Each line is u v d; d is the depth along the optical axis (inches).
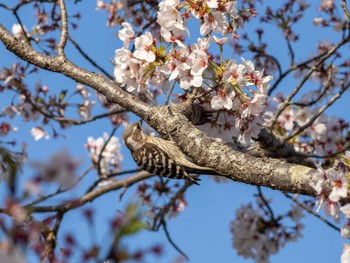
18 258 76.4
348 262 222.5
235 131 243.1
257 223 398.9
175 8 217.2
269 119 307.7
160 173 287.7
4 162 102.0
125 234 82.4
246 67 222.1
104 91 233.9
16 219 78.2
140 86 220.7
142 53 214.4
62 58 241.3
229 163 201.8
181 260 84.8
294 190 192.4
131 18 413.7
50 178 75.5
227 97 218.7
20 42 241.4
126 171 390.6
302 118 385.1
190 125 217.3
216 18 220.8
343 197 184.7
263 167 196.2
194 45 217.0
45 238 105.0
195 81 212.2
